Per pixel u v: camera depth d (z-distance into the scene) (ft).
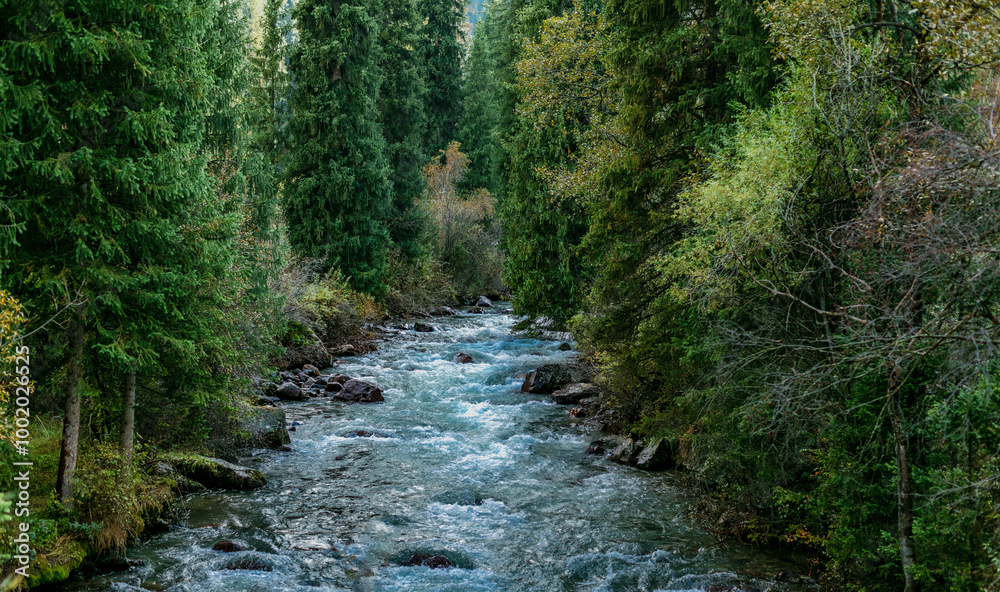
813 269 24.09
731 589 27.40
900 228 18.79
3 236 22.80
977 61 19.65
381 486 40.34
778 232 24.88
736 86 37.63
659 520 35.63
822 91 24.81
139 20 26.16
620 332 44.42
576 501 38.32
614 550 31.78
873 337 18.90
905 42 25.64
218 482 39.01
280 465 43.73
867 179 21.66
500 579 28.99
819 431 25.53
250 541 31.86
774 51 31.83
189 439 39.70
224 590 27.04
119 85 26.25
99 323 26.30
